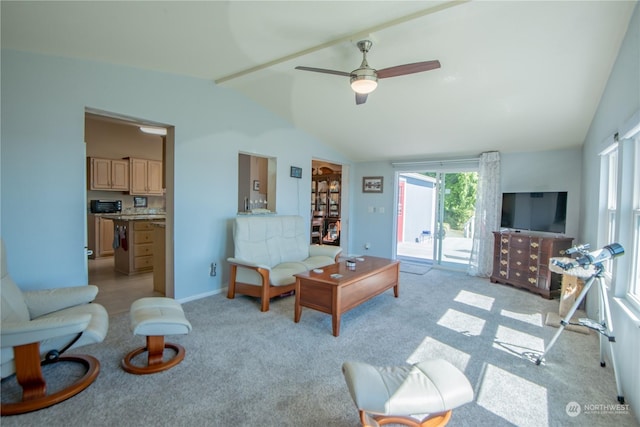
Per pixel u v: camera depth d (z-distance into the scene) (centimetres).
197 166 367
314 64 312
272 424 169
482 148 487
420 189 774
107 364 225
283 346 257
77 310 221
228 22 228
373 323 310
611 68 265
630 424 173
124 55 280
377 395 144
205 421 170
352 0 205
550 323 308
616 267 223
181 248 356
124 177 637
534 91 321
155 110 329
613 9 211
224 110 393
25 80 250
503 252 452
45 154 260
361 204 653
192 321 306
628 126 203
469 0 205
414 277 498
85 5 196
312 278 296
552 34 241
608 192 297
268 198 482
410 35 252
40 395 180
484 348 260
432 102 374
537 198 439
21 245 250
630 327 187
